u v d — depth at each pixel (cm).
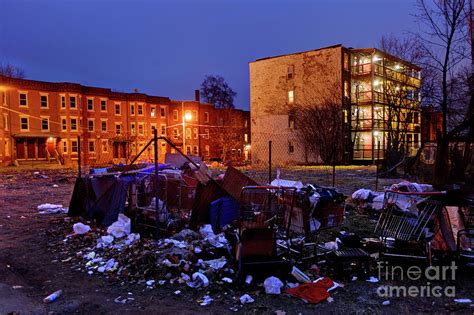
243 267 475
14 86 4138
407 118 2548
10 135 4097
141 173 816
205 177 787
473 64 1218
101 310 421
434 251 531
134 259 550
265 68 3928
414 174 1644
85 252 634
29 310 419
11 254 637
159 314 409
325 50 3491
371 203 930
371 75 3300
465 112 1323
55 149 4400
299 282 481
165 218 732
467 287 473
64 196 1407
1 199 1315
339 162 3319
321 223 617
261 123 3972
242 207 515
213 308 421
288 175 1958
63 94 4491
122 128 5066
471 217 550
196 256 554
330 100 3381
